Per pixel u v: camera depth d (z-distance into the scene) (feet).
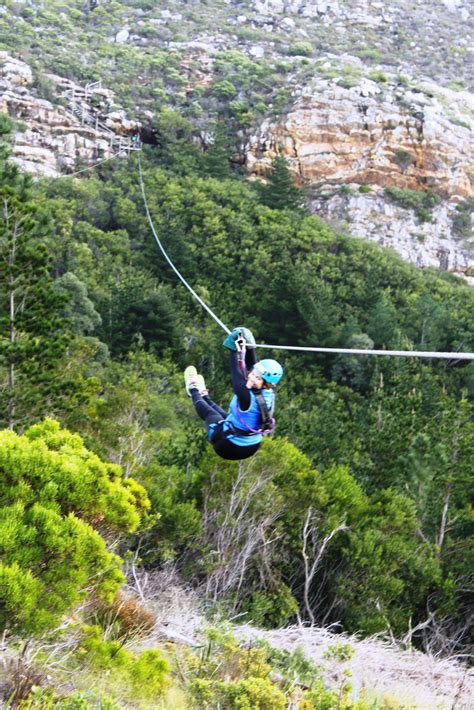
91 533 28.50
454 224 334.44
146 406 81.41
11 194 63.72
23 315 64.90
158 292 182.60
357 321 207.41
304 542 66.03
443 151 343.46
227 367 170.81
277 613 62.69
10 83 290.97
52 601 27.50
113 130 306.55
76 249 206.80
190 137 321.11
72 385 66.13
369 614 66.74
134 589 51.24
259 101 347.15
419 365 187.42
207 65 376.27
